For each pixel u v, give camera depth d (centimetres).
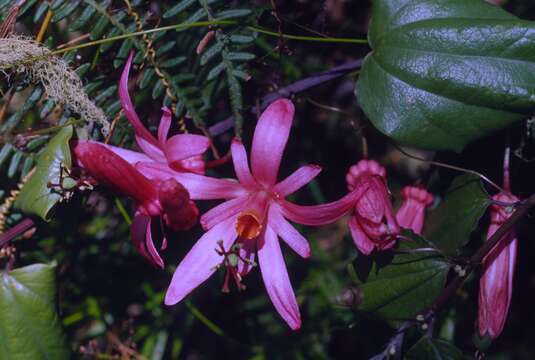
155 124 70
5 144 67
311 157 80
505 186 65
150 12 67
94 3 66
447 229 65
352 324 68
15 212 68
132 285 76
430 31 62
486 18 62
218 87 69
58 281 65
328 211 61
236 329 77
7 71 66
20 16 66
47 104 66
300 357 78
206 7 66
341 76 71
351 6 75
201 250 62
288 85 71
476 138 62
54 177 63
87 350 75
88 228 76
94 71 68
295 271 79
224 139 75
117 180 61
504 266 63
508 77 61
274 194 62
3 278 64
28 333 64
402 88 63
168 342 78
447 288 64
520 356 82
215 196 62
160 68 67
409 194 66
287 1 69
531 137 65
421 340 63
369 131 79
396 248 64
